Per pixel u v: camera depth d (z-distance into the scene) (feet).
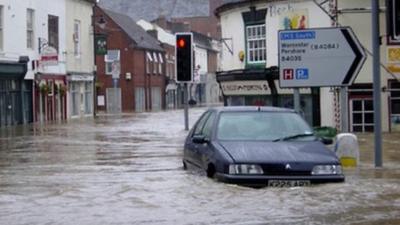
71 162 64.69
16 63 142.00
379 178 47.14
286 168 41.73
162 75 281.13
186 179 45.85
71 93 178.29
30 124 144.87
